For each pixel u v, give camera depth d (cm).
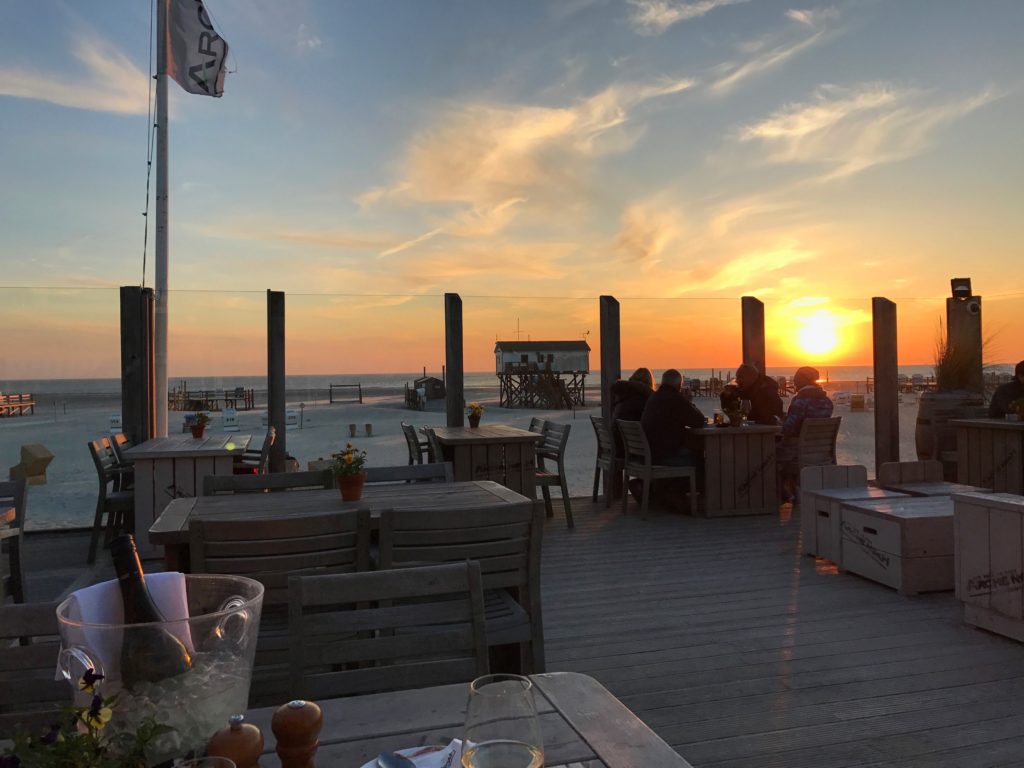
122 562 113
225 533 272
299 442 1471
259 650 271
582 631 431
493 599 321
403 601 313
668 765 118
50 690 162
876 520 512
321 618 183
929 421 917
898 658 378
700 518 772
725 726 305
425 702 144
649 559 604
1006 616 401
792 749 284
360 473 376
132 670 96
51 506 782
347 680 182
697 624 440
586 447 1505
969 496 420
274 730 102
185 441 673
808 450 810
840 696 332
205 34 891
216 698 100
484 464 714
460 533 291
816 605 474
